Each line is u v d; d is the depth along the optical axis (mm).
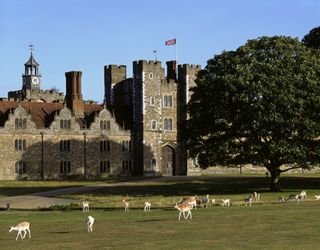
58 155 111125
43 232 41188
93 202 68375
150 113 118625
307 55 76125
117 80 128125
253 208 53312
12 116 107500
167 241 34875
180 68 123812
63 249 33125
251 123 72250
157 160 118875
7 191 84125
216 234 37188
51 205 66438
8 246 34938
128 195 75312
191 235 37094
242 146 73438
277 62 73938
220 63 77500
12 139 107188
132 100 123438
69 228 42969
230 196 69375
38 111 114125
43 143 109812
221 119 72625
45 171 109688
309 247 31750
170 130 121438
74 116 113625
